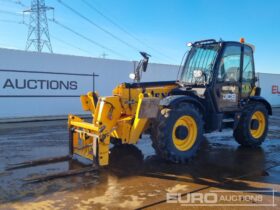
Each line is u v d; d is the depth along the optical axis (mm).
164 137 5410
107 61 14656
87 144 5656
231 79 6727
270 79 21922
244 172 5223
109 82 14781
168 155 5457
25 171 5105
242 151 6809
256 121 7281
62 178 4758
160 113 5508
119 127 5422
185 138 5758
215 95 6363
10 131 9383
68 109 13664
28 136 8445
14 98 12297
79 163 5566
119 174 4992
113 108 5289
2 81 12000
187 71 6883
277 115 15766
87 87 14148
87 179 4727
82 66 13938
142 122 5383
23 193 4145
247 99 7219
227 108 6668
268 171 5297
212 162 5832
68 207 3723
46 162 5613
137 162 5707
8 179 4703
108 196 4070
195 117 5773
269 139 8430
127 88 5820
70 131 5875
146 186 4469
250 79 7254
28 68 12547
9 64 12102
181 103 5746
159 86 6473
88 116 13258
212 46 6555
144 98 5238
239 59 6855
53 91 13219
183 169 5336
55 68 13211
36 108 12828
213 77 6324
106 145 5184
